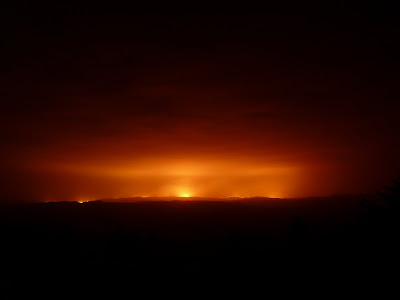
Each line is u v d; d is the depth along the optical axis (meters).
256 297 1.60
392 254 1.18
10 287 1.74
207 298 1.69
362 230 1.32
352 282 1.25
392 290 1.13
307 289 1.43
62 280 1.84
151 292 1.76
